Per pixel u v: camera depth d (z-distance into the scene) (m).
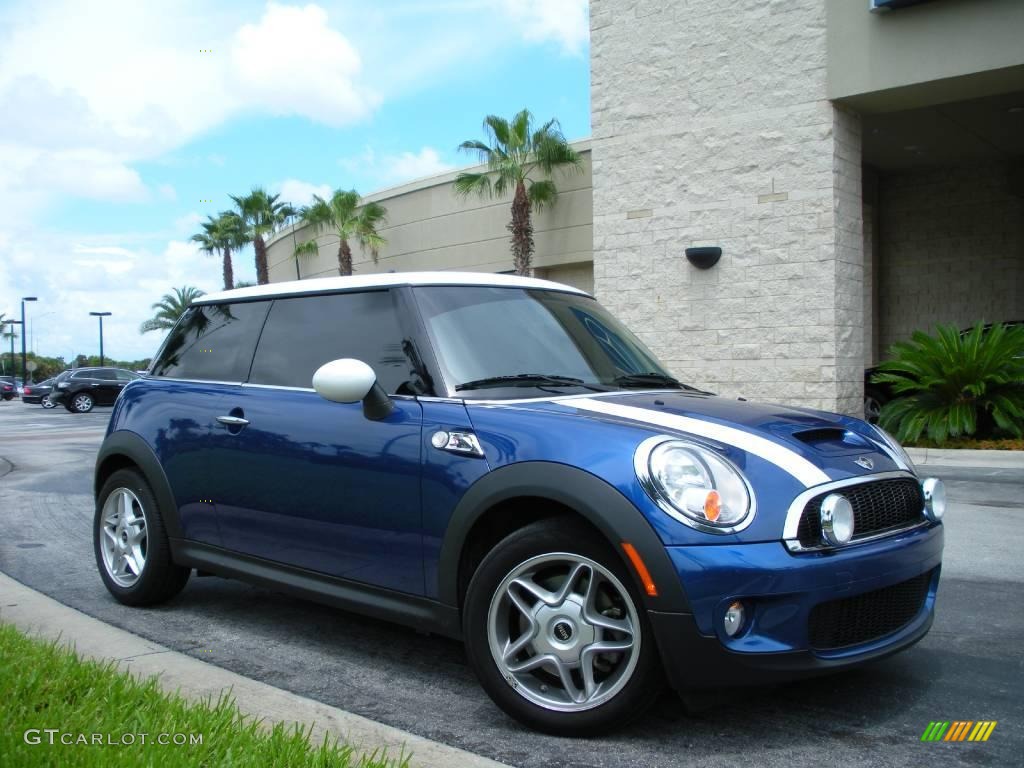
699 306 13.57
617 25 14.13
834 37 12.40
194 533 4.39
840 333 12.67
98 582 5.45
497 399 3.41
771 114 12.91
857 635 2.97
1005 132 15.59
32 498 9.23
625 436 2.97
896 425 11.93
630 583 2.84
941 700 3.35
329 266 29.02
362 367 3.42
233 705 3.04
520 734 3.08
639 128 13.98
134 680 3.25
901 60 11.90
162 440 4.52
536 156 19.98
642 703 2.88
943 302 18.16
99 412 31.69
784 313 12.91
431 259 23.56
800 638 2.78
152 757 2.46
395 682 3.64
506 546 3.05
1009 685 3.51
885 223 18.77
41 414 30.56
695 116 13.52
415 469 3.36
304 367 4.03
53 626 4.30
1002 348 11.21
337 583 3.69
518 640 3.06
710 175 13.43
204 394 4.39
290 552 3.89
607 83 14.26
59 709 2.85
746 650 2.73
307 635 4.30
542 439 3.06
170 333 4.98
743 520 2.78
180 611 4.76
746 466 2.92
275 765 2.50
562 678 2.99
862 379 13.21
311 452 3.74
